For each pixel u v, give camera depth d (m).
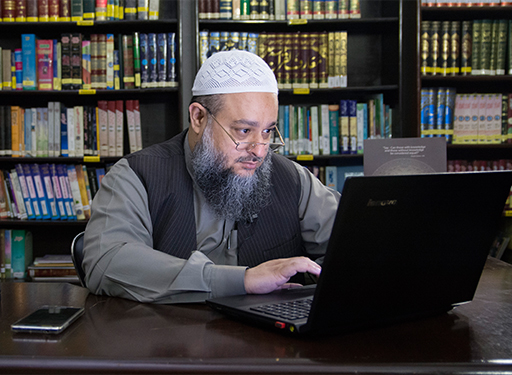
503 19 2.92
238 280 0.91
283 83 2.78
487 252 0.84
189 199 1.23
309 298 0.87
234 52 1.17
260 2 2.77
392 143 1.56
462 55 2.77
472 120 2.80
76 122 2.76
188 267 0.92
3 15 2.74
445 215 0.75
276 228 1.30
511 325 0.78
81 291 1.05
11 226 2.91
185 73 2.87
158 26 2.84
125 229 1.09
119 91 2.74
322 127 2.81
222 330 0.75
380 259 0.71
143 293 0.94
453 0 2.76
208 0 2.75
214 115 1.14
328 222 1.39
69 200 2.80
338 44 2.75
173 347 0.67
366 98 2.94
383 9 3.01
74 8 2.73
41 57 2.73
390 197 0.68
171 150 1.29
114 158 2.77
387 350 0.66
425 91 2.76
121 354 0.64
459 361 0.62
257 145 1.14
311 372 0.60
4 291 1.05
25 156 2.78
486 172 0.76
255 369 0.60
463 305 0.91
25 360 0.62
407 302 0.77
